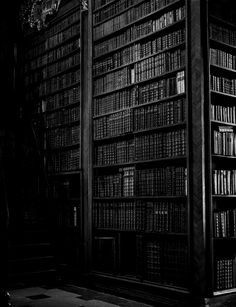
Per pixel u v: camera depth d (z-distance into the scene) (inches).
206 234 211.6
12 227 297.0
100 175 287.4
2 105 343.6
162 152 236.5
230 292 215.2
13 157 331.0
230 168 242.5
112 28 278.2
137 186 250.2
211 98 234.2
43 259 285.0
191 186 217.0
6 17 360.8
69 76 314.2
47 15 335.6
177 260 222.5
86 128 294.0
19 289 267.9
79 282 282.7
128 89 266.5
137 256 243.9
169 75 239.6
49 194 316.5
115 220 263.9
